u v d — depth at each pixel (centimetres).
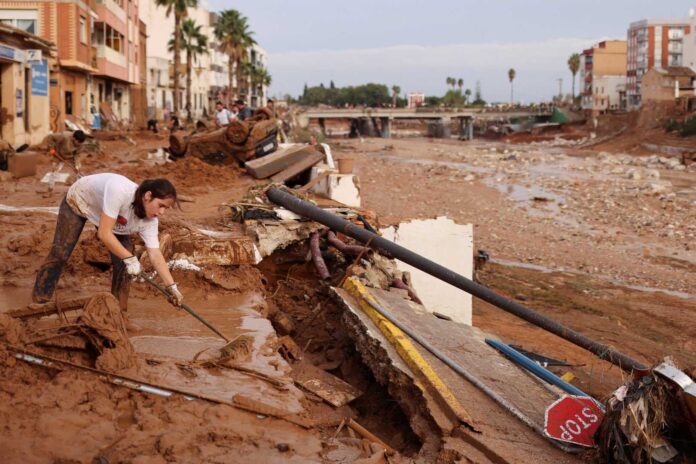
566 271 2203
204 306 810
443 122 12975
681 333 1661
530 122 12700
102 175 635
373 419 679
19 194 1455
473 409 616
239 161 1964
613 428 561
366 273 1011
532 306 1789
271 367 627
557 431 589
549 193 3722
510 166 5188
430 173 4378
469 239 1392
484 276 2050
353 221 1201
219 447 480
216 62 10988
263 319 773
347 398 682
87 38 3991
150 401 524
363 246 1101
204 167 1856
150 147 3244
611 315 1759
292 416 543
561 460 557
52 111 3438
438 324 855
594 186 4006
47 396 505
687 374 582
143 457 451
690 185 4322
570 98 16262
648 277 2162
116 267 680
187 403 529
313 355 858
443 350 748
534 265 2264
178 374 575
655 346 1543
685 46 10975
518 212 3170
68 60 3669
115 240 611
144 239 637
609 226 2922
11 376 525
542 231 2781
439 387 627
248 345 654
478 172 4600
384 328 766
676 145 7025
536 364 793
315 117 12212
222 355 622
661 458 552
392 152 6366
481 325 1552
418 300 1051
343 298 874
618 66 12538
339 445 521
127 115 5769
